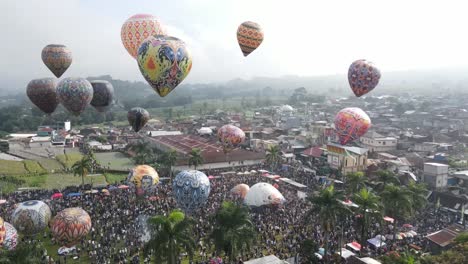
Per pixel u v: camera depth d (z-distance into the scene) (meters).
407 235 59.88
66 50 72.50
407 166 99.00
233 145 93.62
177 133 176.88
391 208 58.38
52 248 57.47
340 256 51.19
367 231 57.69
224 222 45.62
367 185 79.56
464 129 184.62
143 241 56.31
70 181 102.50
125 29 63.78
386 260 43.97
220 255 52.91
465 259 39.34
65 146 165.88
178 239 41.62
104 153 152.38
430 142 138.12
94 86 76.25
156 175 76.50
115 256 52.84
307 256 52.22
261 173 100.19
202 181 61.56
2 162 124.62
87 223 54.31
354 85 72.06
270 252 54.25
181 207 61.94
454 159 113.75
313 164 110.62
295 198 78.31
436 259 40.53
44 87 69.62
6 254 36.66
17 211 55.97
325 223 50.91
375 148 127.62
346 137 78.06
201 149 122.75
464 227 62.38
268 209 70.25
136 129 89.88
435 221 68.00
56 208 71.19
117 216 66.75
